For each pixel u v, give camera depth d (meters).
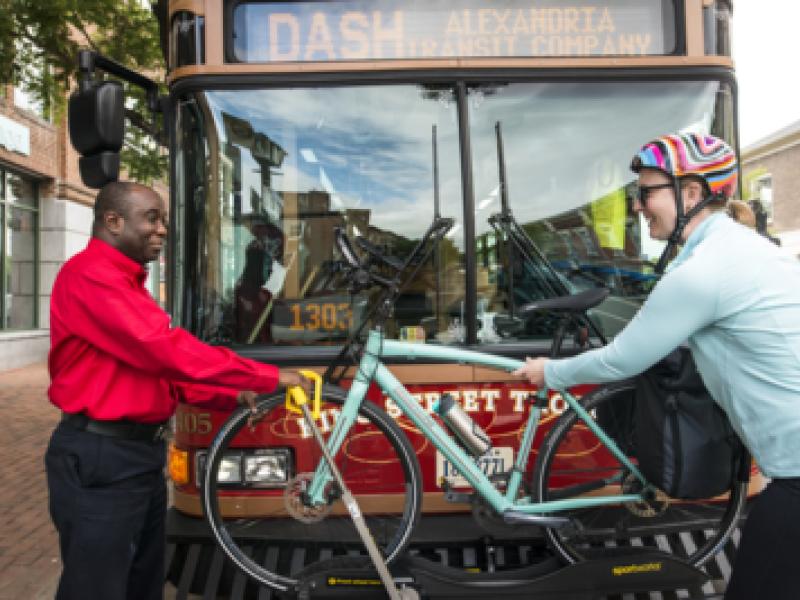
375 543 2.97
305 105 3.41
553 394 3.35
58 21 7.75
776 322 1.99
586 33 3.44
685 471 2.73
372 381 3.05
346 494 2.76
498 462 3.32
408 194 3.43
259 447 3.25
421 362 3.31
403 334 3.39
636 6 3.46
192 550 3.20
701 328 2.13
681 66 3.44
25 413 9.98
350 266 3.04
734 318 2.04
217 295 3.40
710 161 2.26
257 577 3.02
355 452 3.24
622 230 3.50
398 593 2.77
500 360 3.03
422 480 3.18
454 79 3.40
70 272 2.45
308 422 2.75
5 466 7.23
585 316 3.18
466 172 3.41
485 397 3.32
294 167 3.42
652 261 3.53
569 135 3.46
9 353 14.38
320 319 3.43
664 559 3.01
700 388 2.75
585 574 2.96
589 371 2.41
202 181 3.38
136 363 2.42
